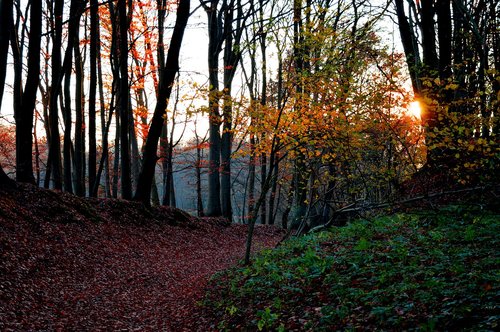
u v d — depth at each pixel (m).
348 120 10.03
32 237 11.62
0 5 13.67
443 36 13.41
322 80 9.93
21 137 15.07
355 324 5.55
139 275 12.38
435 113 9.46
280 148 11.39
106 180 28.77
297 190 19.69
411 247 8.58
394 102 9.94
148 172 20.42
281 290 8.12
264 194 12.01
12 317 7.28
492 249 7.21
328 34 9.80
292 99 10.79
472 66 15.89
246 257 12.13
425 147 9.54
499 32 15.72
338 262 8.50
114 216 17.33
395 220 11.87
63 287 9.79
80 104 21.89
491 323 4.40
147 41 23.08
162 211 21.59
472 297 5.14
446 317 4.90
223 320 7.60
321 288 7.48
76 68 21.66
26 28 20.16
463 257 7.02
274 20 10.42
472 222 9.48
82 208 15.69
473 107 9.05
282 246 13.05
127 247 14.97
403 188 11.52
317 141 10.77
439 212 10.34
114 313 8.92
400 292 5.97
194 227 22.30
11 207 12.42
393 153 11.32
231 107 10.95
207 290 10.23
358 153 11.38
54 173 18.86
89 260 12.20
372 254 8.47
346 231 12.23
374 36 11.75
